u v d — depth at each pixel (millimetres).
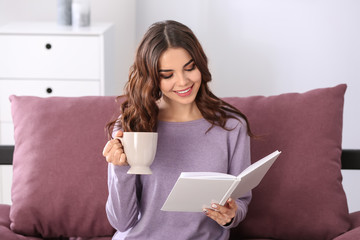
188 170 1804
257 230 2008
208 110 1829
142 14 3992
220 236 1859
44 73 3459
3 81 3461
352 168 2102
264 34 3602
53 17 4000
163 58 1668
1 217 2105
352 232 1808
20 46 3430
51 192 2012
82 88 3477
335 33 3314
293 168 1990
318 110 2029
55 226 2033
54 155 2025
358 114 3217
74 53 3441
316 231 1974
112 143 1582
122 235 1844
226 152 1826
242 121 1876
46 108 2086
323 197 1978
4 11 3973
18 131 2094
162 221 1810
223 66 3756
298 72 3510
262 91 3670
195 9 3787
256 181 1685
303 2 3430
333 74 3340
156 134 1548
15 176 2070
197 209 1633
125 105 1839
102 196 2004
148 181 1811
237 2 3650
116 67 4121
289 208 1985
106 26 3672
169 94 1727
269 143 2010
